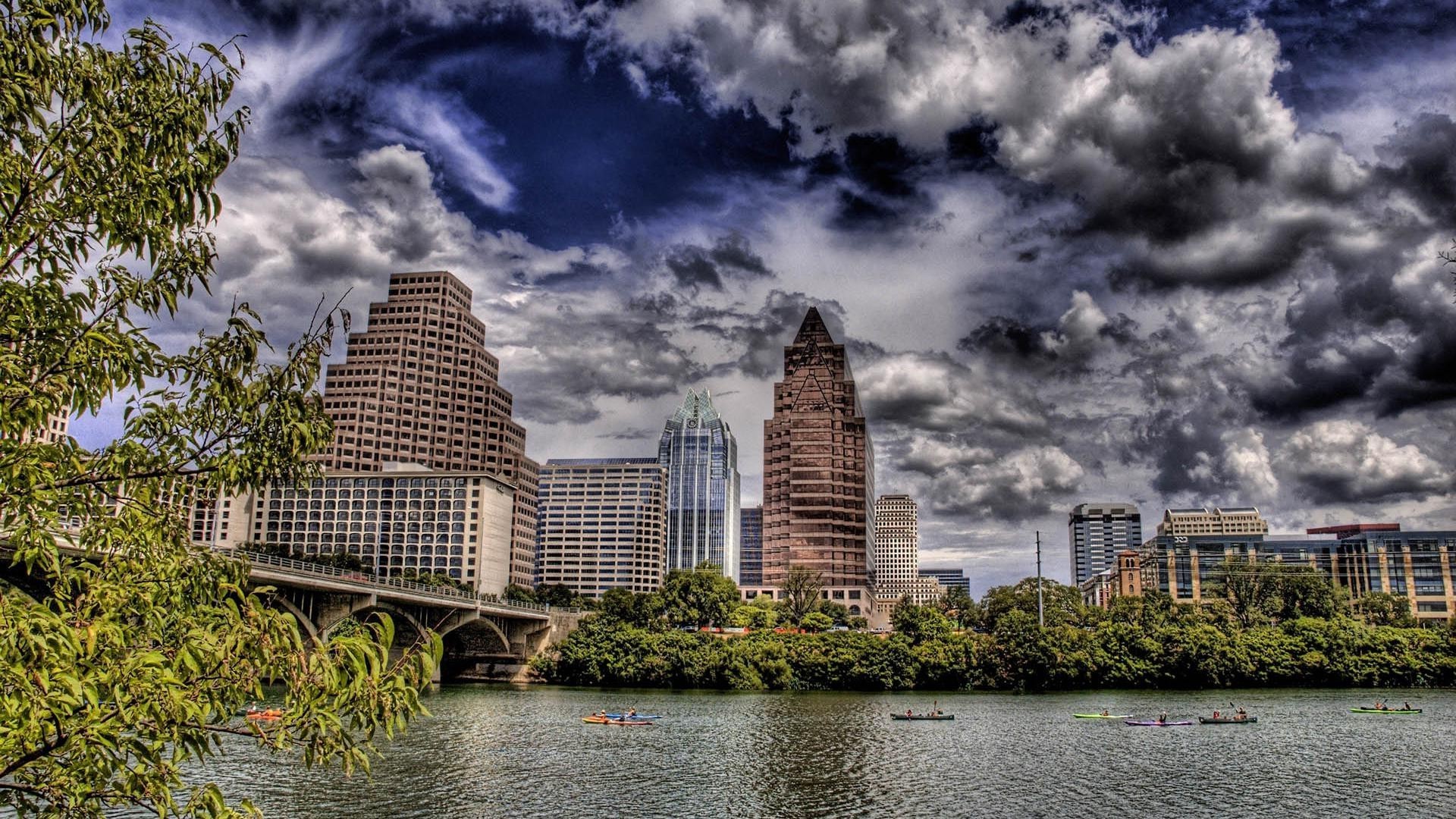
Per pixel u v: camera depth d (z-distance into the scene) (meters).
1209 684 181.12
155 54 17.22
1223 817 68.50
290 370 18.62
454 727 109.75
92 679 14.62
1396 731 113.19
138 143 16.55
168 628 16.50
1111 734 109.06
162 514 17.61
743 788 76.06
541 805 68.69
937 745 99.25
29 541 15.56
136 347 17.42
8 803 15.40
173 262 17.98
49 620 14.12
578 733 106.25
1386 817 68.56
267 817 62.38
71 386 16.64
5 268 15.68
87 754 14.62
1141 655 178.50
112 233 16.42
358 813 64.38
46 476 15.65
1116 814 69.19
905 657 172.12
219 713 16.02
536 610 199.12
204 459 18.12
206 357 18.19
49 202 15.81
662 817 66.06
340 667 15.84
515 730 107.62
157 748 15.21
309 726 15.95
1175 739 104.94
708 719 121.56
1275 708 140.88
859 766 86.44
